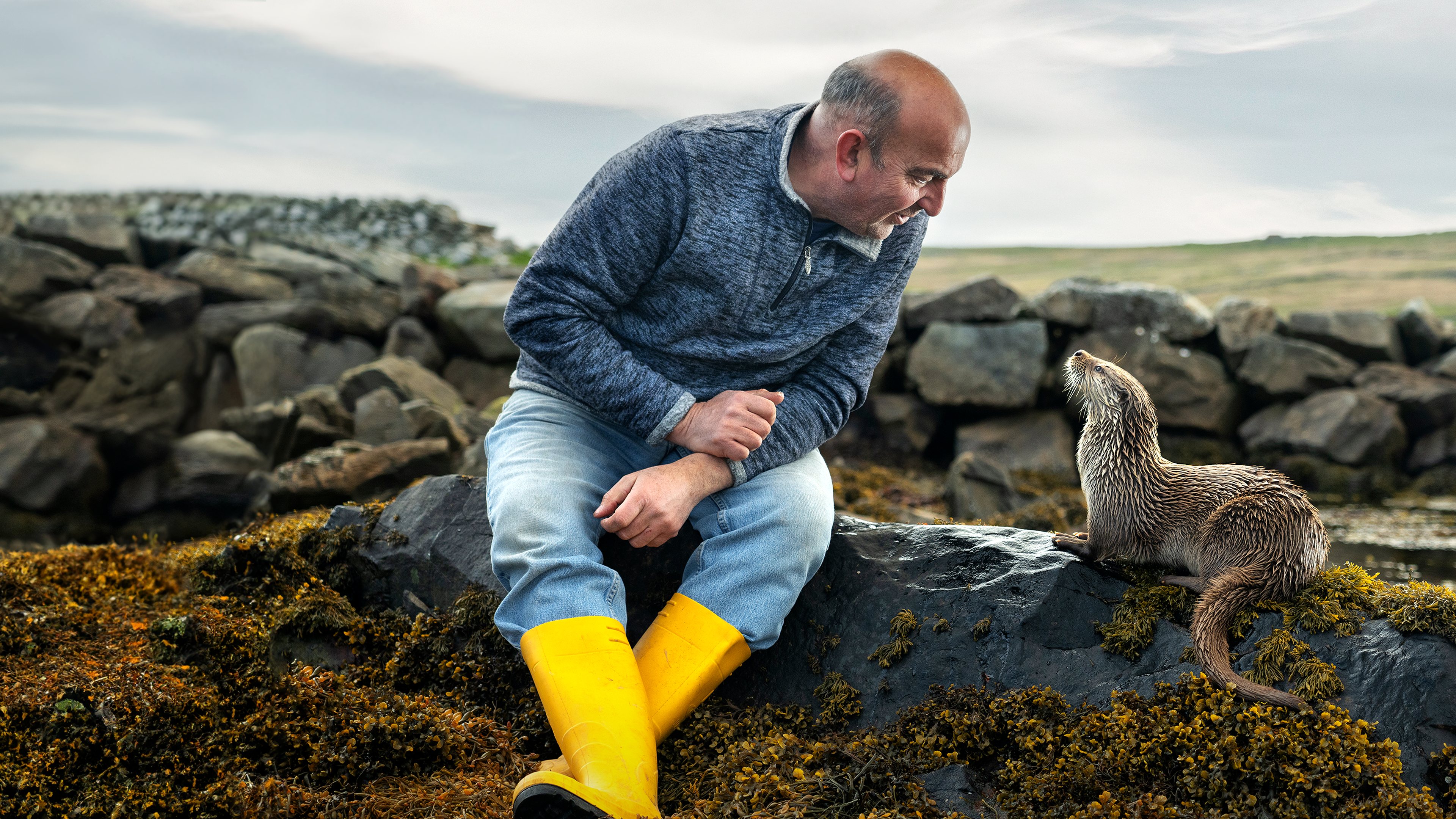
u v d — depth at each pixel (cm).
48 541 671
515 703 229
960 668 213
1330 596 197
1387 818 161
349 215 1095
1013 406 796
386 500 315
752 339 221
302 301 827
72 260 830
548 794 159
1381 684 180
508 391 808
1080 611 214
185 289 826
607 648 189
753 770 191
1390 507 711
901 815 179
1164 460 221
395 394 716
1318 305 952
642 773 177
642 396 208
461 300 834
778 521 210
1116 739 187
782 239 207
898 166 193
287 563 264
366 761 201
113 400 773
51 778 188
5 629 236
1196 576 213
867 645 224
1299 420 782
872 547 242
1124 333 817
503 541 203
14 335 779
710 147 204
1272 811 167
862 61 197
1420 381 784
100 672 216
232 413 741
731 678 233
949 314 838
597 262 210
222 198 1123
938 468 796
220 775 194
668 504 200
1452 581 512
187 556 310
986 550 232
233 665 230
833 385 230
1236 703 183
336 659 243
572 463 215
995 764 198
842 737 209
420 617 245
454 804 188
